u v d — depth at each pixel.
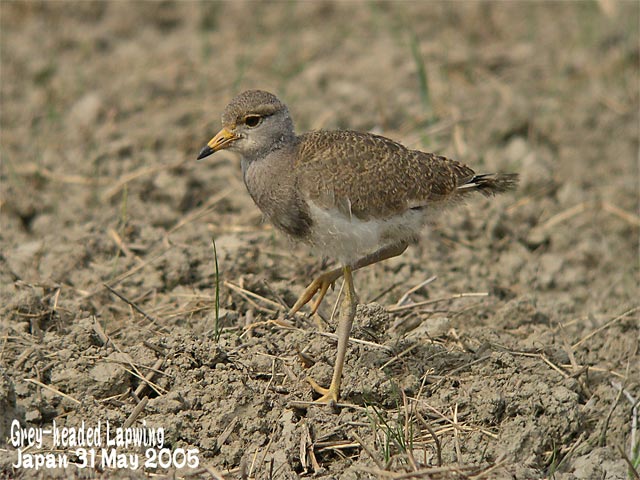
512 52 21.39
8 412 10.16
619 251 15.41
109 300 12.84
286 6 23.67
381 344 11.47
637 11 23.12
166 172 16.22
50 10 22.81
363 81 20.00
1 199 15.45
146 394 10.85
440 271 13.96
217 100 19.11
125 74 20.31
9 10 22.66
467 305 12.98
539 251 15.30
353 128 17.95
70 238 14.27
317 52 21.38
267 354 11.27
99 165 16.78
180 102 19.12
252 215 15.16
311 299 12.71
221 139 11.34
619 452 10.59
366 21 22.97
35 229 15.01
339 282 13.31
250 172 11.39
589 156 17.97
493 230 14.98
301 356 11.17
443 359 11.38
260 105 11.19
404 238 11.43
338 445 10.28
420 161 11.30
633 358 12.17
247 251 13.61
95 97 18.92
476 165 16.53
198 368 10.99
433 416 10.65
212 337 11.62
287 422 10.43
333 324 11.84
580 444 10.70
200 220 15.18
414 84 19.83
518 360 11.51
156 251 13.91
